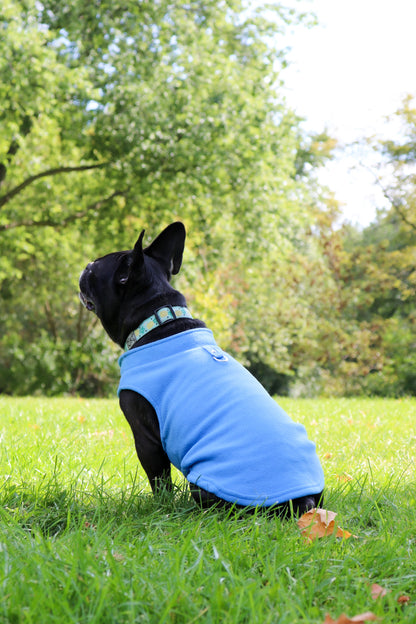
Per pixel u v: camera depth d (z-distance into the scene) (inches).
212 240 671.1
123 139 573.3
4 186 707.4
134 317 127.6
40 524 106.5
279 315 849.5
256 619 66.1
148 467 121.3
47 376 765.3
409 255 792.9
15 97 500.4
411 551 95.3
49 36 530.6
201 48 607.8
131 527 102.0
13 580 74.8
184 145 575.5
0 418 259.0
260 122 644.1
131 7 596.4
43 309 978.1
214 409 110.4
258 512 102.2
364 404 360.5
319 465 108.5
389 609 74.2
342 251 816.3
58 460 163.6
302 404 359.6
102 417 267.1
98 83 571.5
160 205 626.5
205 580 75.9
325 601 77.7
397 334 748.6
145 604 69.3
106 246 700.7
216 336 737.6
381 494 130.1
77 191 686.5
